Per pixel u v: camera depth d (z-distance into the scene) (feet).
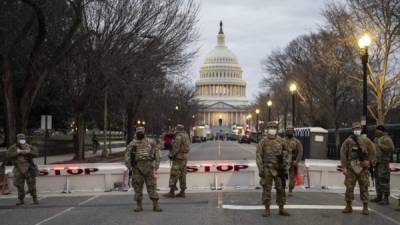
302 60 173.37
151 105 199.62
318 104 174.60
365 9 103.96
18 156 47.32
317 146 127.44
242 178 59.93
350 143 41.32
